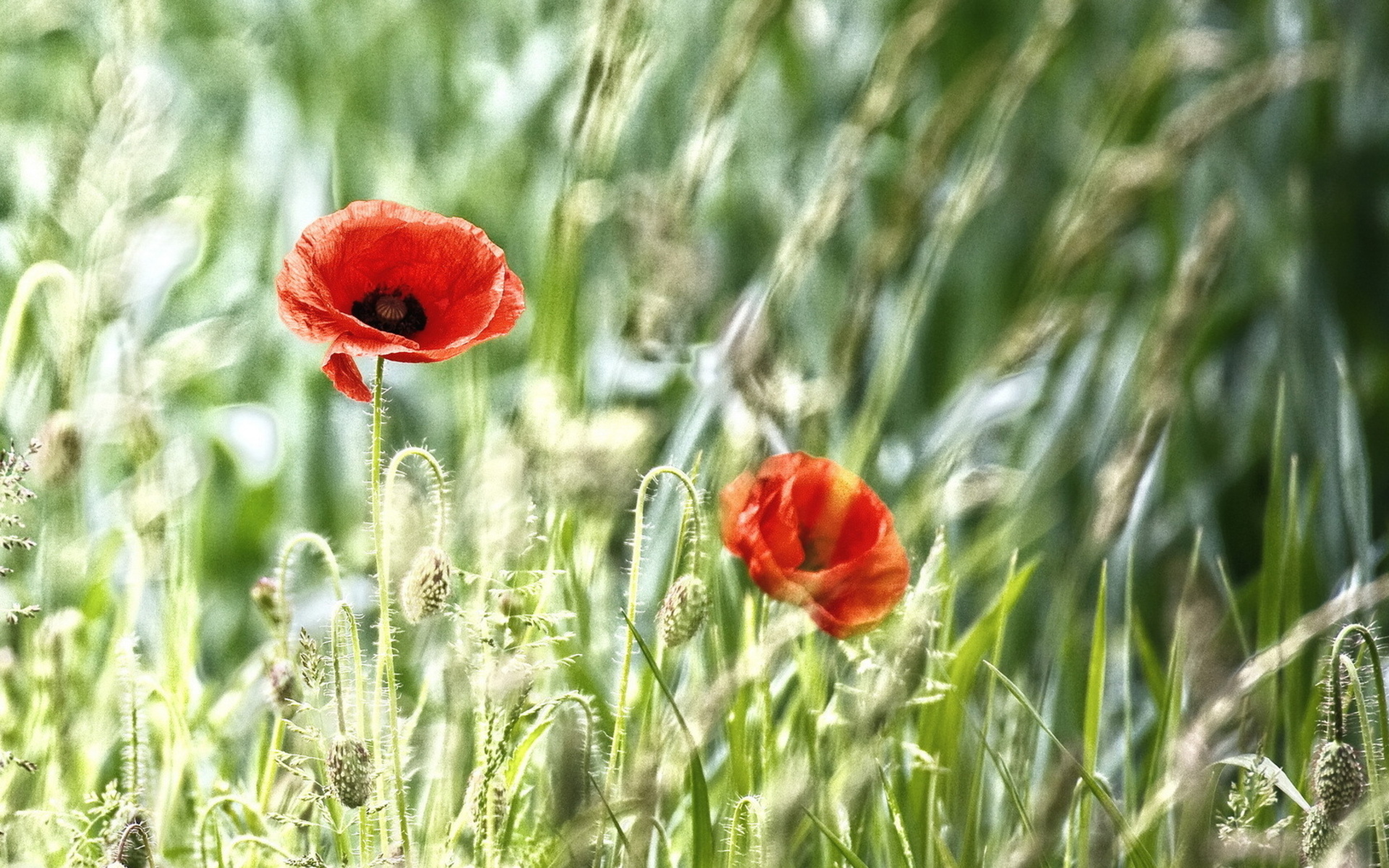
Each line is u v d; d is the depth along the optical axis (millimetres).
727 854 1780
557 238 1981
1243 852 1803
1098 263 2375
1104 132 2148
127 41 1949
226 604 2123
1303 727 1868
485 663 1735
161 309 2188
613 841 1787
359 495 2152
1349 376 2246
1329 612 1783
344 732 1722
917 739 1873
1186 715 1902
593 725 1793
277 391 2260
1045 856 1791
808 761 1816
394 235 1727
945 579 1892
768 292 1965
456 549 1854
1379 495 2191
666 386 2098
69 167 1916
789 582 1729
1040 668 1942
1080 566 1915
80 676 1896
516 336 2334
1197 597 1912
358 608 1952
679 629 1735
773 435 1919
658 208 1962
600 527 1882
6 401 1995
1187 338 1895
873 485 2055
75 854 1783
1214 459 2260
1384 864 1737
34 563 1948
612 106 1974
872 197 2404
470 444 1949
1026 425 2139
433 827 1757
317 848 1793
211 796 1847
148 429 1905
